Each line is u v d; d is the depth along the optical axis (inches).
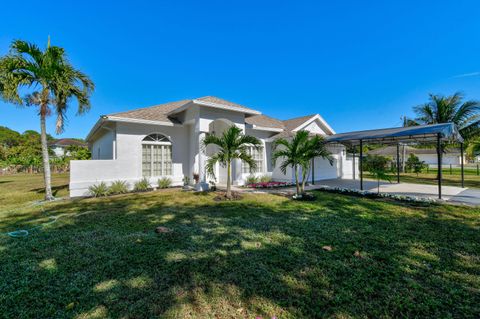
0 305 103.7
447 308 99.8
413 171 956.0
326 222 232.2
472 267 137.1
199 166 457.7
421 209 285.6
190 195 402.6
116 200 360.2
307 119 654.5
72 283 121.6
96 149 737.6
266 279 124.3
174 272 132.3
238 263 143.3
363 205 312.7
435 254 155.1
